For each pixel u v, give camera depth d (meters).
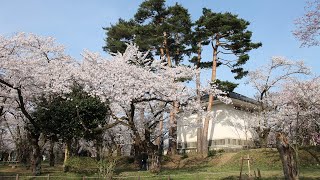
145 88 19.00
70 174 18.00
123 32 27.22
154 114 22.75
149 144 19.53
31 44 19.86
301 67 28.20
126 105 19.52
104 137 26.27
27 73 18.11
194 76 22.75
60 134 18.75
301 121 22.33
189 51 27.67
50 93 19.78
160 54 27.72
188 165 24.25
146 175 17.69
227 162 23.06
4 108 21.44
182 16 26.05
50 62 20.14
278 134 11.31
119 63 19.80
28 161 29.91
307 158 20.67
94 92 18.81
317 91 22.67
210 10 26.91
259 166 20.86
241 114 32.19
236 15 26.06
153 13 27.92
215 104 31.41
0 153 43.00
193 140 31.91
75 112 18.44
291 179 10.76
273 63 29.06
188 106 21.77
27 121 22.19
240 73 26.53
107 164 17.94
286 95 24.67
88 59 19.91
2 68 17.66
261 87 29.33
